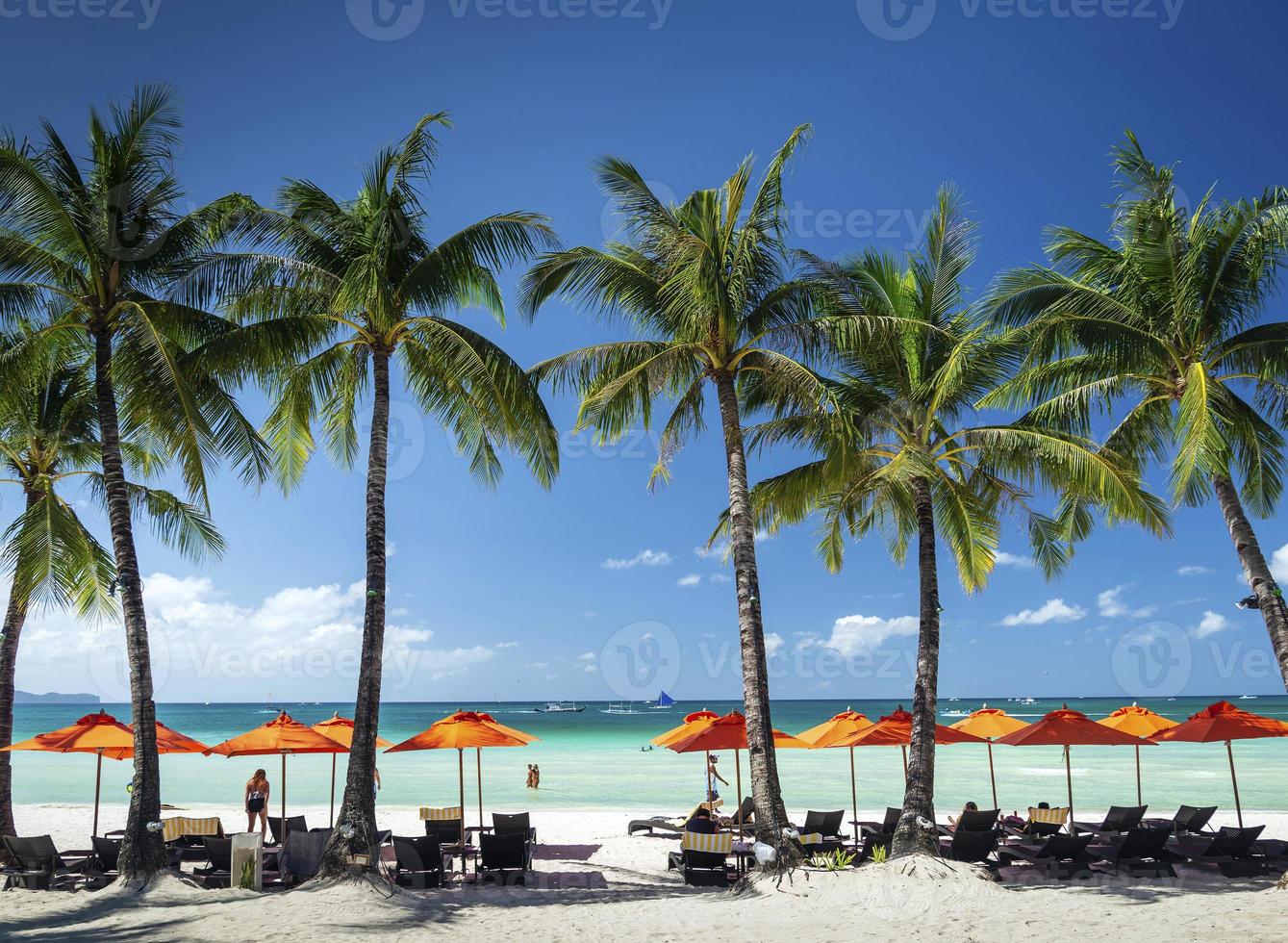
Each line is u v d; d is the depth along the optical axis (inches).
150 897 476.7
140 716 521.7
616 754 2149.4
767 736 535.2
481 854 553.3
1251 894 460.8
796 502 674.8
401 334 593.6
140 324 530.9
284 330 562.3
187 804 1131.3
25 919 442.0
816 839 605.9
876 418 631.2
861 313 617.0
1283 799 1077.1
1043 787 1229.7
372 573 537.6
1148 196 589.0
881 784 1310.3
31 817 967.0
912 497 708.7
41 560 600.4
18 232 539.8
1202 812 643.5
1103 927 401.7
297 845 536.1
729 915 449.1
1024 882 517.0
